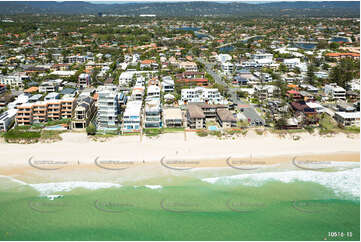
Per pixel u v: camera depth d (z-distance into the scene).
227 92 185.25
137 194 90.06
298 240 72.75
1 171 101.62
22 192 90.94
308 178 98.19
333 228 76.94
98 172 101.25
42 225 77.81
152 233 74.81
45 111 136.88
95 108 156.00
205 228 76.69
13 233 74.94
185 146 117.88
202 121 130.38
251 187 93.62
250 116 145.88
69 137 122.81
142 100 165.75
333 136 124.62
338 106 153.12
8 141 120.19
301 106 144.62
